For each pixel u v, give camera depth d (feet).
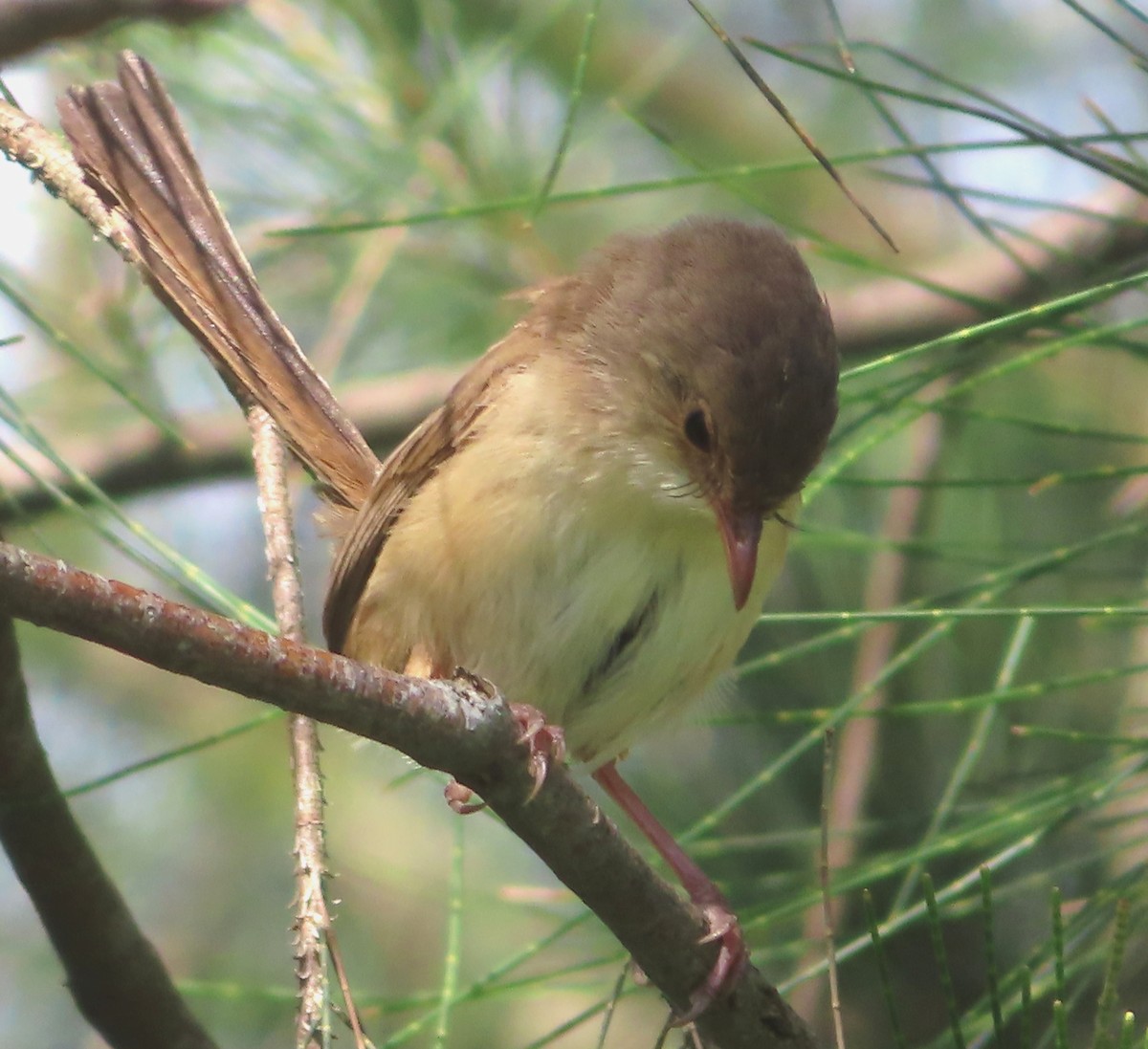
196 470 37.11
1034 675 30.50
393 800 37.45
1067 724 29.96
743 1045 21.72
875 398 25.25
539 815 19.10
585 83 37.47
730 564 24.16
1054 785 24.39
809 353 24.49
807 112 38.78
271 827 37.78
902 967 29.40
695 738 32.12
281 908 37.40
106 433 37.06
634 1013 33.78
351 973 35.50
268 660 16.43
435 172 32.76
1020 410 33.65
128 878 37.52
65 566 15.39
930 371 24.39
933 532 32.07
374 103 32.73
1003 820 23.45
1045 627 30.68
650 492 24.59
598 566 24.71
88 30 22.41
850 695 30.50
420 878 34.40
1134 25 35.83
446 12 33.01
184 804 38.24
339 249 33.99
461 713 17.94
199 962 36.63
